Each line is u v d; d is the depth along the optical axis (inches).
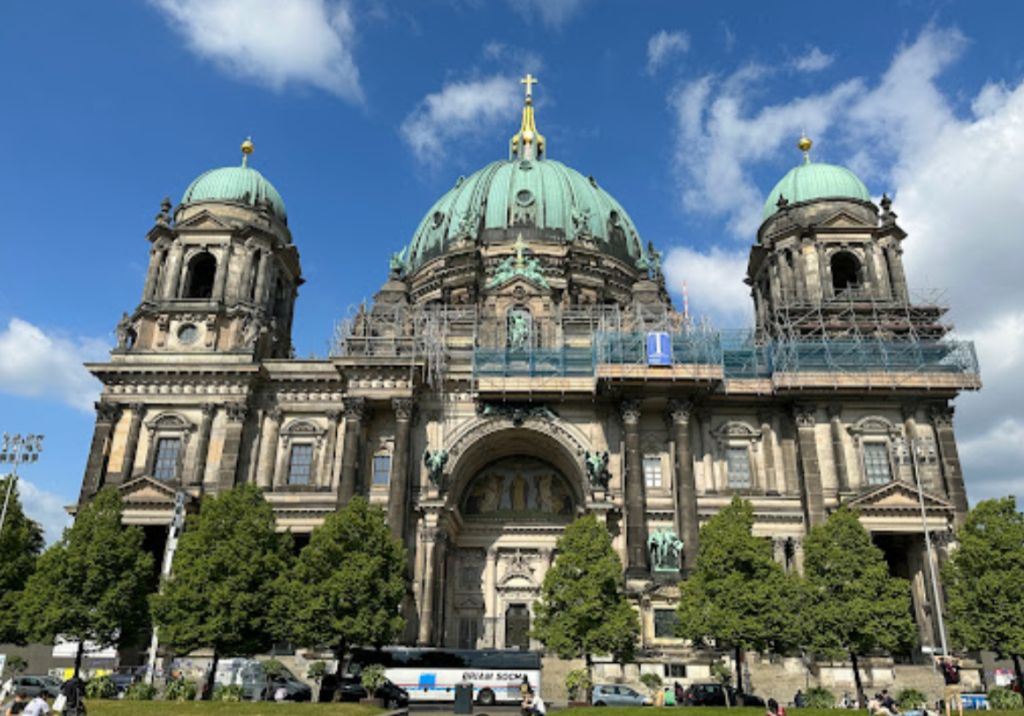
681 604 2142.0
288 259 3336.6
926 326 2957.7
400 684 2154.3
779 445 2903.5
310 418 2918.3
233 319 3031.5
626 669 2337.6
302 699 2119.8
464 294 3668.8
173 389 2886.3
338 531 2080.5
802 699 1975.9
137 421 2842.0
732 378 2903.5
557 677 2326.5
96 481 2738.7
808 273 3112.7
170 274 3090.6
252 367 2854.3
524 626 2974.9
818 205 3228.3
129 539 2219.5
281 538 2162.9
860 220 3129.9
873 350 2888.8
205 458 2790.4
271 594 2015.3
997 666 2522.1
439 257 3900.1
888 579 2129.7
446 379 2915.8
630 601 2485.2
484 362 2945.4
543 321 3120.1
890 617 2047.2
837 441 2815.0
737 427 2920.8
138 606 2182.6
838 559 2132.1
